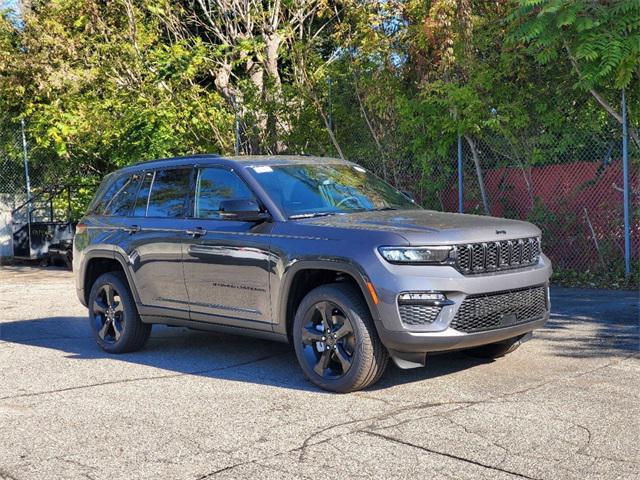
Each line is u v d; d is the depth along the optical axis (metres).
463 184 13.65
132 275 7.86
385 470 4.43
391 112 14.67
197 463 4.66
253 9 19.44
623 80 11.09
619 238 11.88
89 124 18.30
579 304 10.04
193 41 19.34
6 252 20.56
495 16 13.58
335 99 15.82
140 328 8.02
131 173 8.40
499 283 6.09
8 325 10.23
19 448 5.05
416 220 6.38
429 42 13.65
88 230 8.50
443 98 13.37
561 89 12.30
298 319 6.34
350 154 15.56
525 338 6.77
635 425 5.09
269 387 6.43
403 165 14.62
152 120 17.67
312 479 4.34
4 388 6.70
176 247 7.39
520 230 6.47
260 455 4.76
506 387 6.13
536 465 4.44
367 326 5.94
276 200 6.79
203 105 18.30
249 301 6.78
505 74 12.81
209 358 7.71
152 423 5.51
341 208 6.96
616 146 11.91
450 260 5.89
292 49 17.39
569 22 11.02
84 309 11.63
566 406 5.55
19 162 20.50
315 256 6.17
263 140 17.11
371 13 15.01
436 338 5.79
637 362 6.84
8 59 18.98
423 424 5.24
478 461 4.52
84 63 19.67
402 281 5.77
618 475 4.26
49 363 7.71
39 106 19.09
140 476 4.48
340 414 5.56
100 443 5.10
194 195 7.50
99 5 19.86
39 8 19.98
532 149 12.69
